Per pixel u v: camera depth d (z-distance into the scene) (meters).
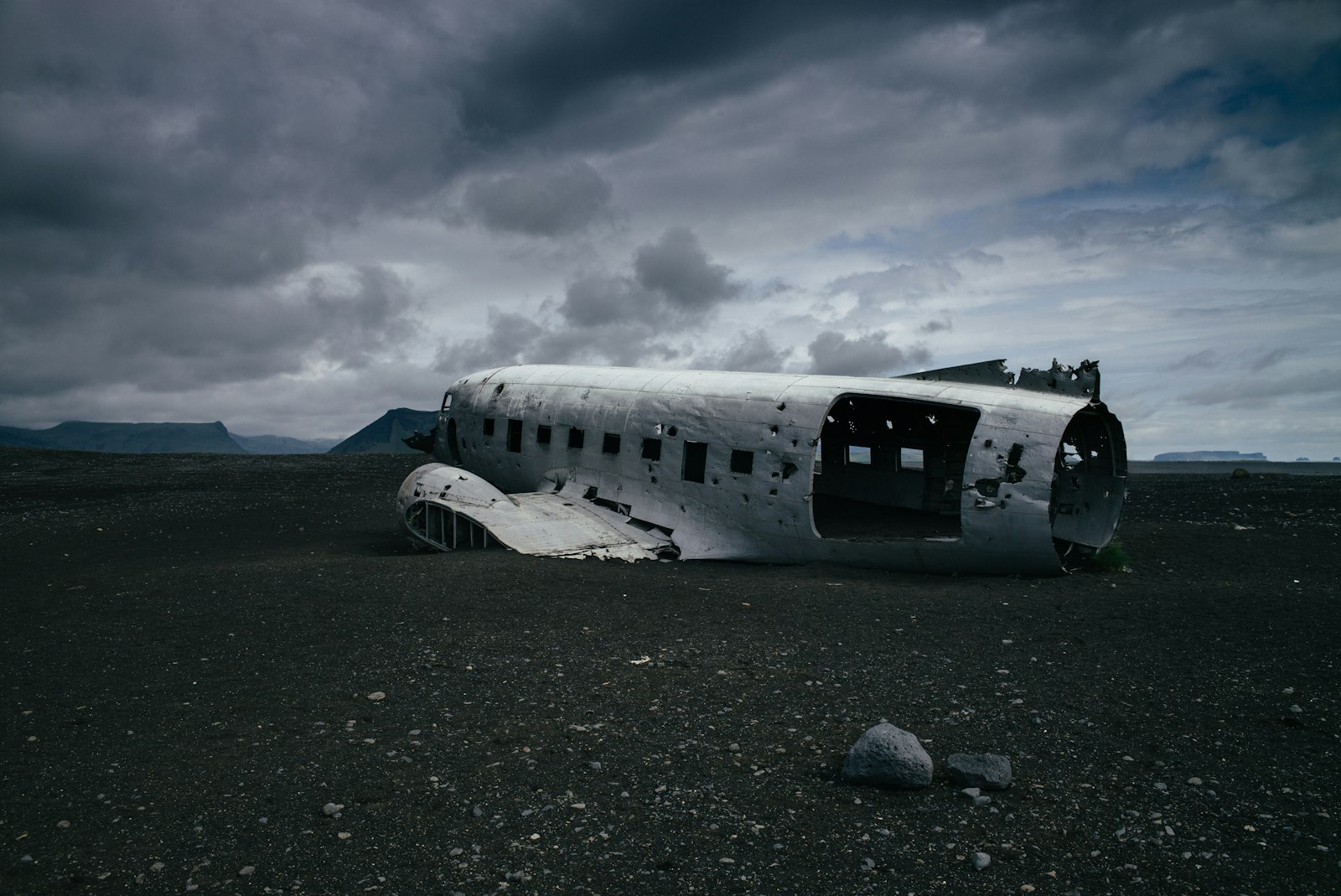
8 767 5.58
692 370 15.53
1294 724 6.06
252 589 11.12
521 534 13.48
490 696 6.95
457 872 4.23
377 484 29.23
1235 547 14.16
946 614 9.67
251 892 4.06
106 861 4.35
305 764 5.59
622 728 6.19
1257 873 4.13
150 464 37.75
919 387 12.98
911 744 5.17
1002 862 4.25
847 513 16.88
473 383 18.62
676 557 13.75
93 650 8.57
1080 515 13.30
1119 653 7.96
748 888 4.06
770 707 6.61
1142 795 4.98
